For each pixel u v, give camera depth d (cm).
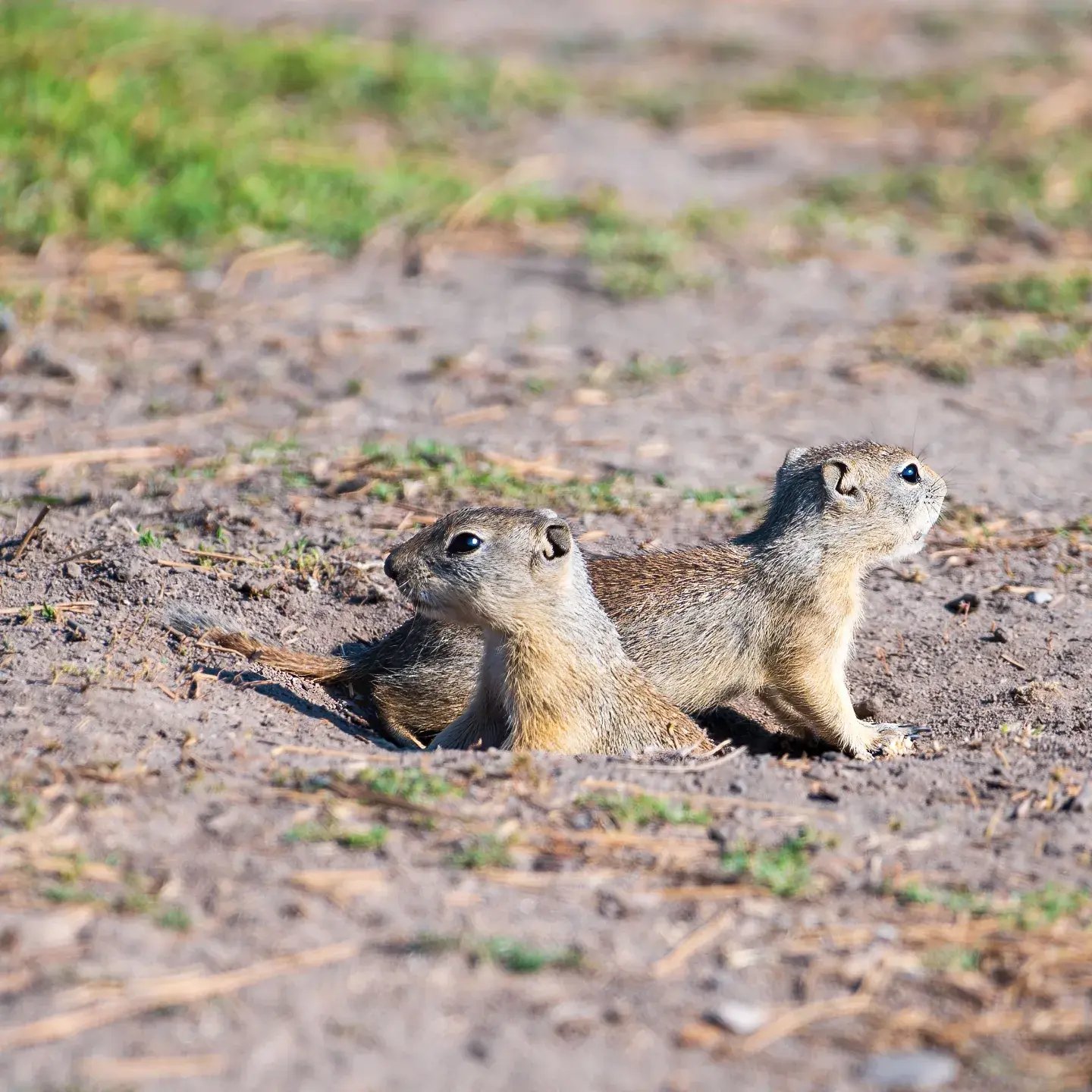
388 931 696
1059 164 2527
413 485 1406
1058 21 3584
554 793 852
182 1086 587
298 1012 634
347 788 835
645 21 3691
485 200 2300
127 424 1596
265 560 1260
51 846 751
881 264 2164
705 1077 614
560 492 1423
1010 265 2128
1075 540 1364
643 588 1188
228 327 1880
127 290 1955
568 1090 599
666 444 1571
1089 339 1867
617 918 723
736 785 888
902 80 3084
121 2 3053
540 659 1060
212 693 1017
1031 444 1596
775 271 2133
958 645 1223
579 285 2070
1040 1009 670
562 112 2836
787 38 3538
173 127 2302
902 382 1761
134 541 1259
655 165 2602
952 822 847
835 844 804
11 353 1761
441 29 3472
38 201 2086
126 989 641
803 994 672
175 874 733
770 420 1652
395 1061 609
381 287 2041
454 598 1050
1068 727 1106
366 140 2545
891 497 1180
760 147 2720
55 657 1035
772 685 1198
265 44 2795
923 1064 625
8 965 654
